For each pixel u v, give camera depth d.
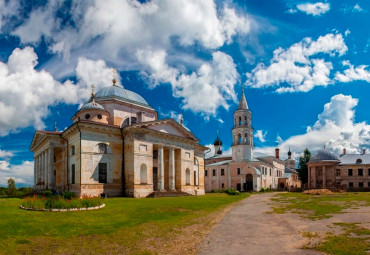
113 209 21.84
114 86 48.66
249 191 69.69
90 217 17.72
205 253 9.95
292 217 18.73
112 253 10.10
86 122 35.84
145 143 39.66
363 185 77.88
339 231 13.20
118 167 38.59
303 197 37.81
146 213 20.23
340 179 79.75
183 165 46.09
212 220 17.83
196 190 48.47
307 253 9.66
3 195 47.94
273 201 33.47
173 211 21.91
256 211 22.94
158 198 35.03
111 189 37.41
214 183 80.56
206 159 95.81
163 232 13.62
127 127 38.44
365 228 13.65
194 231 14.02
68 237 12.38
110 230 13.81
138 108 48.25
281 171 97.06
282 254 9.63
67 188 38.16
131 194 37.09
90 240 11.90
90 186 35.47
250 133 78.25
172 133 44.56
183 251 10.28
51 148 40.31
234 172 76.81
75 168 36.56
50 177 39.75
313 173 74.06
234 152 78.56
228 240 11.95
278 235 12.80
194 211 22.48
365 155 82.19
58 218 16.95
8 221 15.52
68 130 38.06
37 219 16.41
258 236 12.66
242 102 79.81
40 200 21.64
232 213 21.61
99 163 36.97
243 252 9.98
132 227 14.69
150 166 39.78
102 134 37.75
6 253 10.02
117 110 45.41
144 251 10.30
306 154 90.31
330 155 73.81
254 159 76.88
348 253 9.38
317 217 18.17
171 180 43.31
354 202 27.75
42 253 10.09
